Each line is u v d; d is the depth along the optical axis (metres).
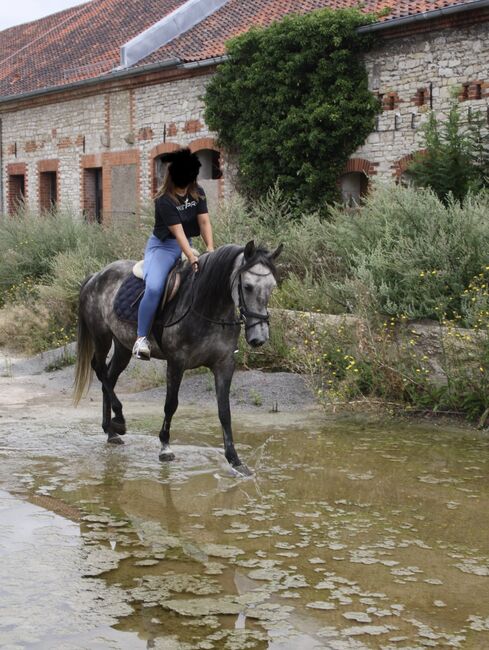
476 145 14.10
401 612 4.49
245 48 17.92
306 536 5.66
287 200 16.31
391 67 16.08
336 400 9.70
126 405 10.23
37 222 18.94
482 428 8.88
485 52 14.57
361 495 6.60
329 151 16.75
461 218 10.50
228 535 5.66
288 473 7.20
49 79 26.77
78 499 6.45
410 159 15.80
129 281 7.88
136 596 4.66
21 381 11.87
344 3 18.56
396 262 10.20
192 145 20.69
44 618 4.37
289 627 4.30
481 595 4.72
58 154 26.19
